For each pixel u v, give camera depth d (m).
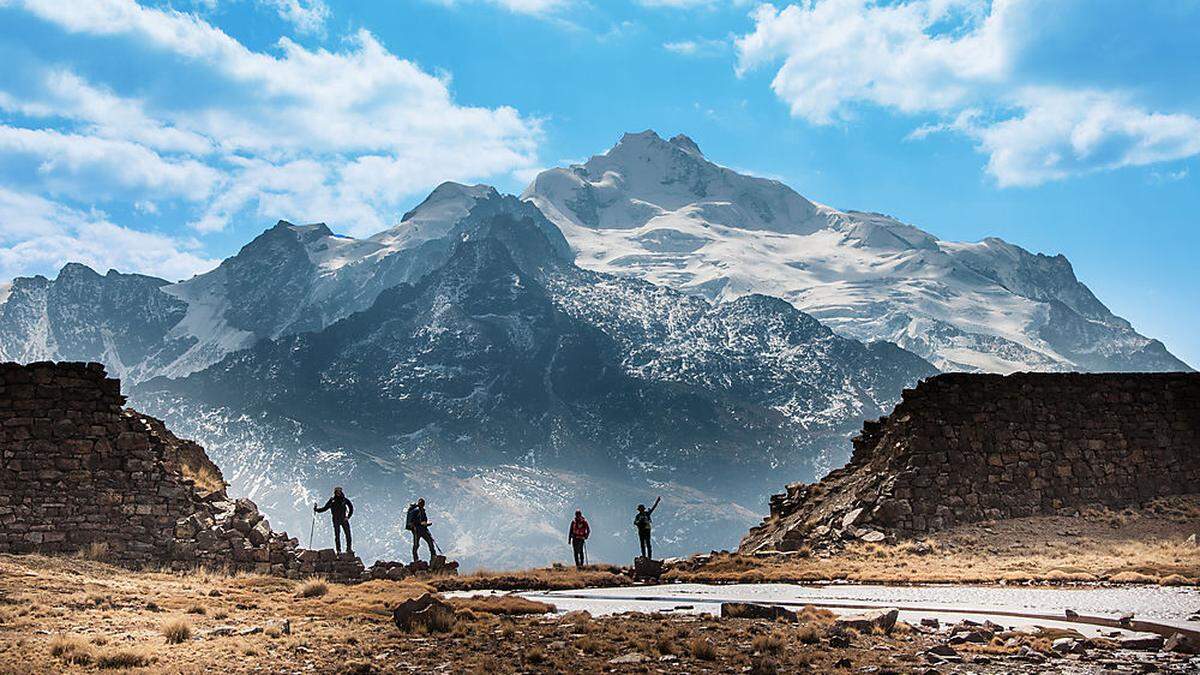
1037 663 28.12
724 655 29.50
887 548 58.16
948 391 63.53
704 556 60.12
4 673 26.56
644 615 36.19
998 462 62.69
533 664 28.91
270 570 51.06
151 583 43.09
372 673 28.05
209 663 28.52
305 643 31.19
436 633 33.06
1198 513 61.91
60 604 35.94
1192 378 66.31
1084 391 65.06
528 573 53.41
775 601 41.19
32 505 50.72
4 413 51.62
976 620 35.12
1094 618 33.56
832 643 30.92
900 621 34.28
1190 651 28.98
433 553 54.34
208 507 52.53
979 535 59.28
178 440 62.09
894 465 62.62
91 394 52.62
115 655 28.22
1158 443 65.06
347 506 53.34
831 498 65.56
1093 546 57.25
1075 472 63.47
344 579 51.75
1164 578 45.62
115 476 51.81
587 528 58.25
